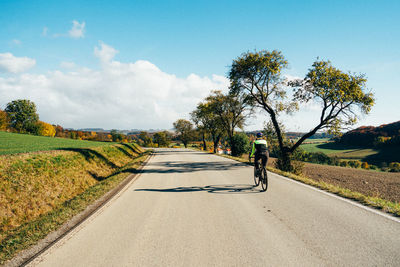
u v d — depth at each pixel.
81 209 5.28
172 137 107.88
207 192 7.00
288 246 3.29
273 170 11.26
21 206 6.86
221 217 4.64
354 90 13.73
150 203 5.82
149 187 7.91
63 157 11.79
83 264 2.90
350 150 85.19
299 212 4.83
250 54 17.33
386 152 71.44
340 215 4.58
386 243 3.29
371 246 3.21
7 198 6.75
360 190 14.18
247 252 3.14
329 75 14.53
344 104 14.66
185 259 2.98
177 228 4.09
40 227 4.21
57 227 4.20
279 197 6.16
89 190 7.36
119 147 25.84
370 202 5.39
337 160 61.31
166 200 6.11
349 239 3.45
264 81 18.64
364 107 14.25
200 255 3.08
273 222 4.29
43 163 9.79
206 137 56.50
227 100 32.38
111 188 7.62
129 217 4.74
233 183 8.43
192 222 4.38
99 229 4.09
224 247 3.31
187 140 74.81
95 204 5.74
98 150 18.02
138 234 3.84
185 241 3.54
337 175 20.62
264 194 6.54
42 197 7.85
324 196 6.19
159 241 3.56
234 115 33.47
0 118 55.09
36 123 61.62
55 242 3.57
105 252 3.22
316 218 4.43
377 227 3.90
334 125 15.14
